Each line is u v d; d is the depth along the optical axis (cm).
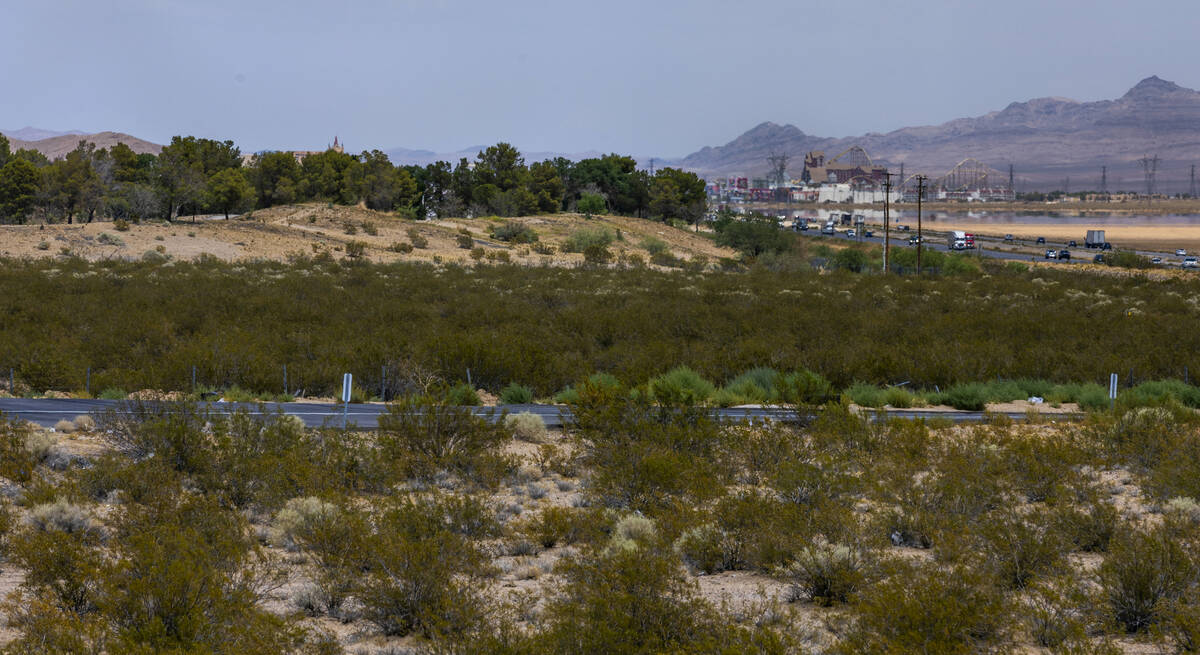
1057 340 3928
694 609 775
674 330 4075
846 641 742
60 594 823
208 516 1061
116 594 750
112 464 1334
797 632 783
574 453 1698
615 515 1224
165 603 733
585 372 2811
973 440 1750
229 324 3697
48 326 3497
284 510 1142
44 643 702
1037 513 1152
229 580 839
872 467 1516
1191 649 752
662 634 737
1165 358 3316
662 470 1380
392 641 797
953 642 732
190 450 1426
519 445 1870
